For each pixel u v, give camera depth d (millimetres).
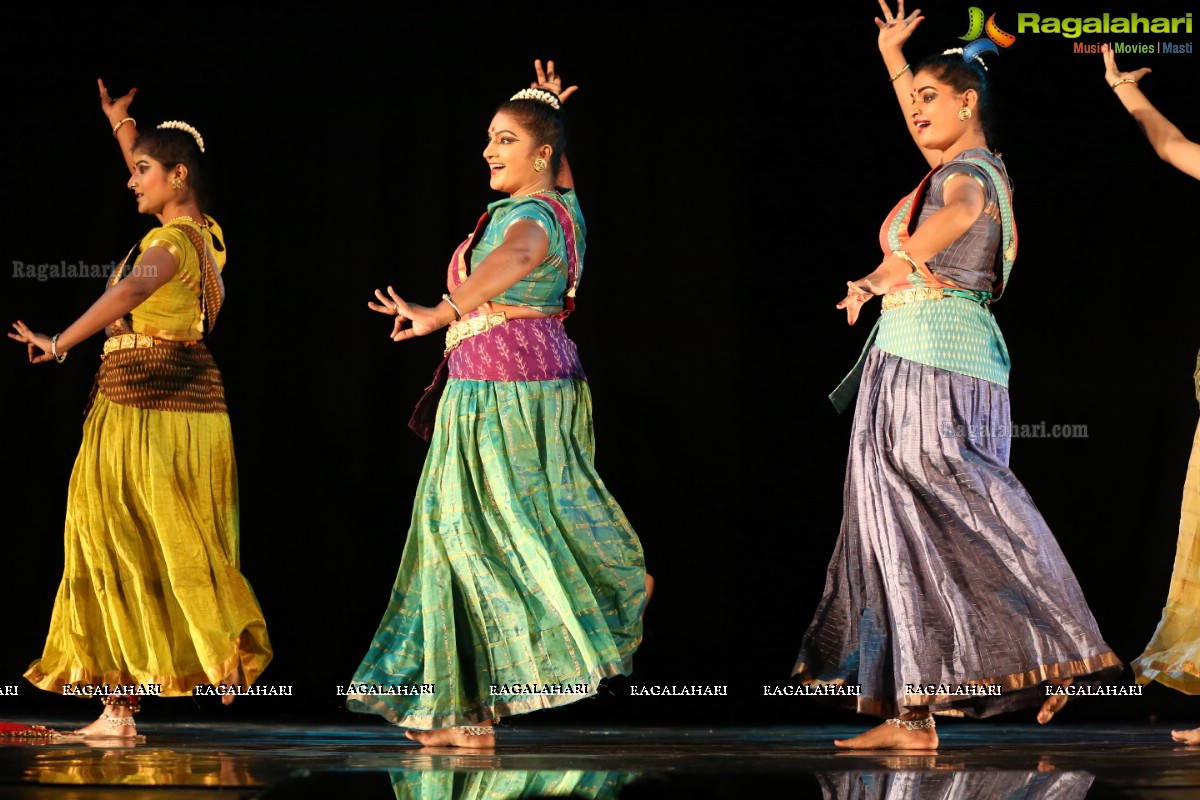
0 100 15562
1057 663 9078
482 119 15250
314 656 14617
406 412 14945
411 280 15141
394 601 9828
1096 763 7676
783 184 14992
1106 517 14367
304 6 15453
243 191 15297
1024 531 9375
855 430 9922
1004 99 14922
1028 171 14844
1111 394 14516
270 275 15203
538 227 9586
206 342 15109
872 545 9672
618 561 9867
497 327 9867
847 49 15070
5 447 15086
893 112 14992
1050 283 14711
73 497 11375
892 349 9805
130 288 11023
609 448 14711
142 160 11891
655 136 15070
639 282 14922
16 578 14922
